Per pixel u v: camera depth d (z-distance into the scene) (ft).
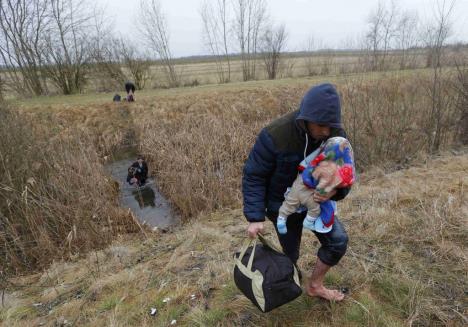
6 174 15.69
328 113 5.34
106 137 35.83
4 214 15.40
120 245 15.28
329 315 7.82
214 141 24.25
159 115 39.19
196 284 9.91
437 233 10.25
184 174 20.57
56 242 15.55
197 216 18.26
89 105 40.91
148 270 11.45
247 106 40.22
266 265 6.44
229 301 8.74
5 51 55.88
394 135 20.22
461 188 13.23
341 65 59.57
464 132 20.95
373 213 12.11
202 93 45.37
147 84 65.21
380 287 8.54
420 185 14.38
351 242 10.66
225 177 20.81
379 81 23.34
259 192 6.53
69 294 10.92
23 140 17.38
